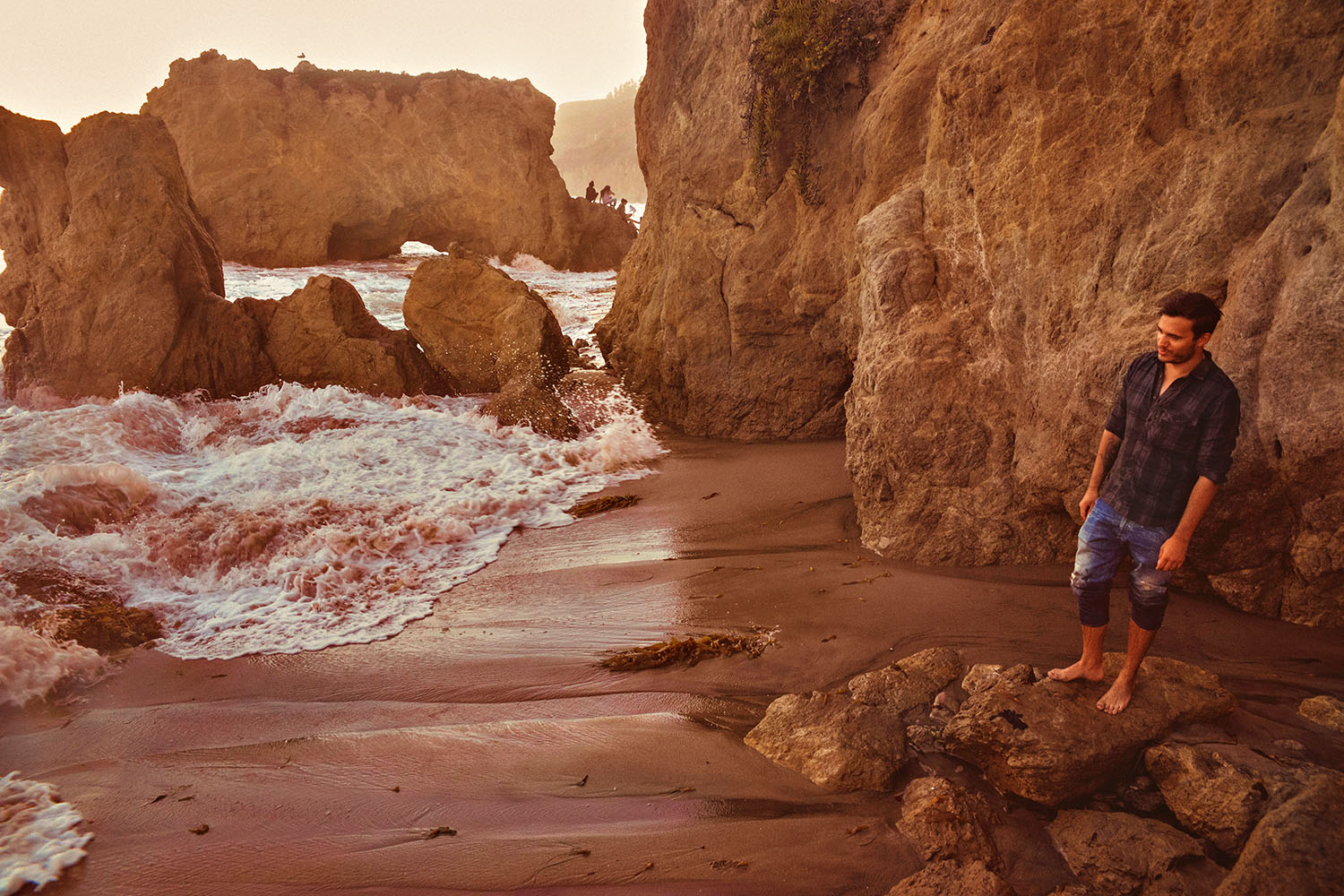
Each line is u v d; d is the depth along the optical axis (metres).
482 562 7.05
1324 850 2.69
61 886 3.27
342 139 28.72
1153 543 3.39
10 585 6.00
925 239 6.60
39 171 11.21
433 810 3.66
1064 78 5.40
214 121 27.52
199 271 11.46
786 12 9.14
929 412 6.05
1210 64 4.71
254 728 4.58
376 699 4.84
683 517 7.64
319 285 11.59
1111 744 3.45
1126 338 4.83
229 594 6.49
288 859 3.35
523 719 4.44
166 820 3.70
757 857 3.19
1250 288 4.29
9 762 4.29
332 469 8.69
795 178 9.63
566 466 9.44
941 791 3.45
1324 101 4.30
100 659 5.39
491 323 12.11
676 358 11.00
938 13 7.74
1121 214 5.02
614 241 32.62
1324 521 4.21
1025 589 5.28
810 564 6.17
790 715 4.10
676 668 4.88
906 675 4.32
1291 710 3.72
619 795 3.69
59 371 10.85
